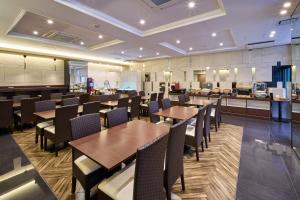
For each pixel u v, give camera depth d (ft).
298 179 7.64
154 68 34.12
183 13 12.01
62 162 9.14
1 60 22.06
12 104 14.01
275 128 15.67
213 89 25.27
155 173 4.38
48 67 26.66
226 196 6.57
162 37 16.26
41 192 6.86
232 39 18.83
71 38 18.08
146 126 7.89
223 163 9.10
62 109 9.71
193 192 6.78
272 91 19.07
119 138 6.28
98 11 11.56
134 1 10.33
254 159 9.55
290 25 13.75
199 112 8.95
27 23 13.82
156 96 20.75
